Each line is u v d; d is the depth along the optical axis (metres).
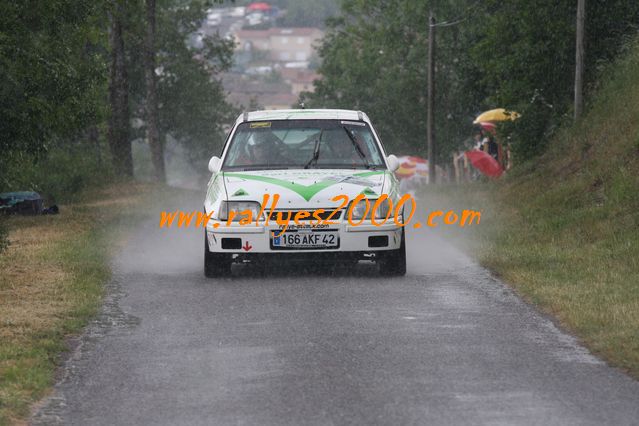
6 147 44.78
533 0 60.19
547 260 30.41
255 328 21.75
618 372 17.89
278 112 31.55
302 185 28.09
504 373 17.84
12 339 20.45
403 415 15.39
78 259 31.55
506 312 23.33
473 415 15.36
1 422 15.14
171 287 27.03
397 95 147.12
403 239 28.38
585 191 43.69
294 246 27.59
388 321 22.33
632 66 55.91
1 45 40.84
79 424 15.27
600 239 34.16
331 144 30.30
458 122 142.38
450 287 26.66
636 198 37.75
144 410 15.92
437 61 141.62
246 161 30.14
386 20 160.88
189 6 155.00
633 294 24.39
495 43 63.03
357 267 30.20
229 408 15.93
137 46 142.62
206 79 156.88
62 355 19.55
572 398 16.23
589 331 20.89
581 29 56.12
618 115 51.66
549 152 57.84
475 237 37.50
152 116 112.81
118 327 22.06
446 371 18.00
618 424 14.92
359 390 16.81
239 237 27.64
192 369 18.36
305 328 21.66
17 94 42.69
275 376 17.77
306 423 15.09
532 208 44.12
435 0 140.38
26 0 43.16
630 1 59.25
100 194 77.12
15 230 43.00
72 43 49.75
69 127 49.22
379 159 30.19
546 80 61.06
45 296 25.23
